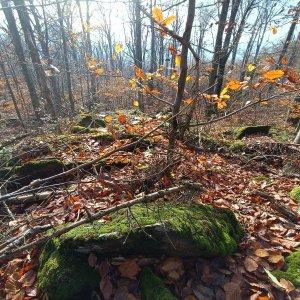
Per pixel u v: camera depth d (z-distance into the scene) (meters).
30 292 2.07
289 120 10.92
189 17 2.34
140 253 2.17
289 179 4.36
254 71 2.18
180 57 2.64
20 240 2.09
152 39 14.10
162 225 2.06
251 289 1.97
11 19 9.60
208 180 3.12
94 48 22.34
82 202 2.74
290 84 1.85
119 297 1.93
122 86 11.02
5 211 3.15
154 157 3.18
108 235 2.04
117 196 2.74
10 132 9.33
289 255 2.32
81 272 2.04
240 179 3.98
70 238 2.11
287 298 1.90
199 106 3.29
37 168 3.72
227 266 2.14
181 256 2.16
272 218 2.80
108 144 4.73
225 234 2.28
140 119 3.46
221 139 5.73
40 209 2.96
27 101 16.14
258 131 6.91
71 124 6.41
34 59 9.62
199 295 1.93
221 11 7.27
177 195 2.66
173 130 2.88
